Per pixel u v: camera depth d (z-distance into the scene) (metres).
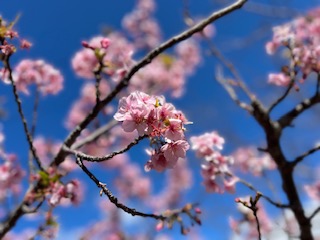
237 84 0.84
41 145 1.44
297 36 0.84
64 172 0.76
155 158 0.50
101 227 1.83
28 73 0.84
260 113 0.79
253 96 0.81
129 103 0.48
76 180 0.73
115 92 0.68
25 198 0.73
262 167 1.17
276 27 0.80
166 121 0.46
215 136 0.75
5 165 0.93
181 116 0.47
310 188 1.15
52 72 0.86
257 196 0.52
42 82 0.86
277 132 0.79
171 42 0.65
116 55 0.77
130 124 0.46
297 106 0.81
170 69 1.59
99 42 0.71
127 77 0.67
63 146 0.71
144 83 1.45
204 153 0.75
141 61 0.66
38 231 0.73
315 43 0.79
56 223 0.73
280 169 0.78
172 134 0.46
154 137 0.49
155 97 0.47
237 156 1.38
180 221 0.70
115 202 0.45
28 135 0.70
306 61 0.75
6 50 0.61
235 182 0.74
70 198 0.73
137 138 0.46
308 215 0.83
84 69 0.86
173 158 0.48
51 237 0.73
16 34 0.61
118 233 1.76
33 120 0.75
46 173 0.70
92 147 1.18
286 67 0.77
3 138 0.98
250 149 1.49
